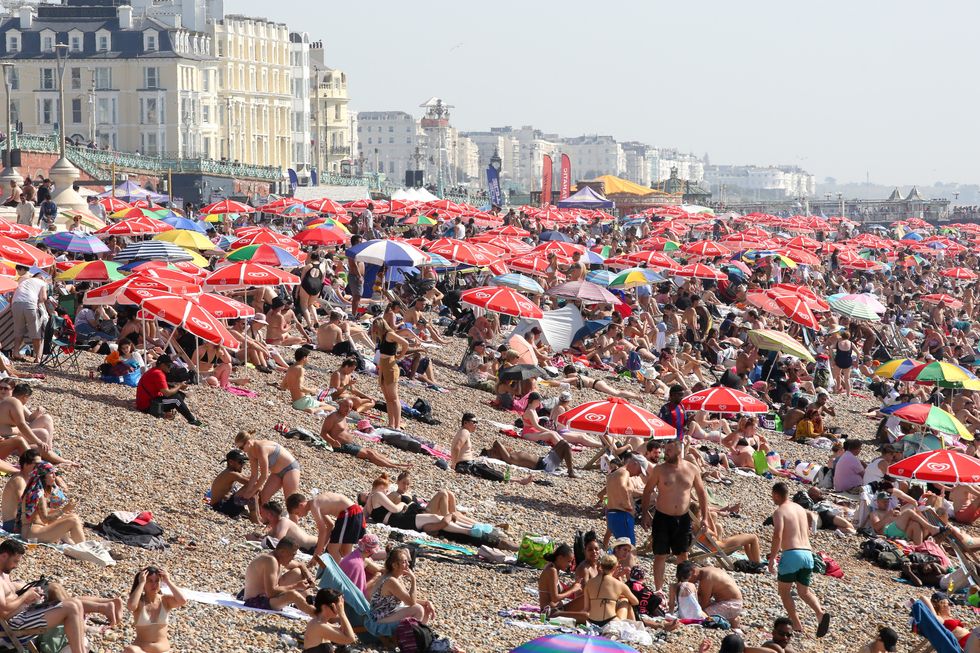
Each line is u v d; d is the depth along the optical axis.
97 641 19.28
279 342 45.34
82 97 171.50
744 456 40.91
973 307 92.62
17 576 21.06
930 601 28.00
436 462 35.28
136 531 24.58
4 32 171.75
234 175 145.88
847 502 37.88
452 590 25.42
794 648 25.83
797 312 57.94
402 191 98.50
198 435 32.38
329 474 31.92
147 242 44.94
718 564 29.70
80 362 37.62
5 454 27.03
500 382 43.59
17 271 39.38
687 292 64.19
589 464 37.75
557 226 103.62
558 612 24.75
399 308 52.78
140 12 183.62
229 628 20.83
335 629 20.48
